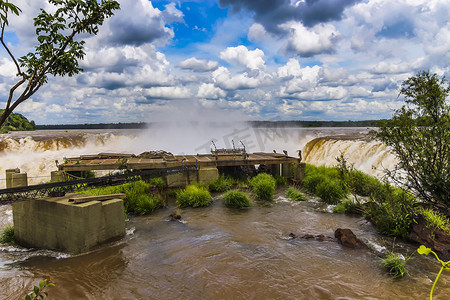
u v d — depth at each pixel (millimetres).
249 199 11773
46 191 8125
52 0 4410
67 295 5469
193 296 5379
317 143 25453
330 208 11367
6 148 25891
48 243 7809
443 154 8125
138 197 11391
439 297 5234
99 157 15461
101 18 4844
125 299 5332
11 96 4062
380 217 8867
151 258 6996
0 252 7777
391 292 5445
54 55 4543
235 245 7742
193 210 11203
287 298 5270
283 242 7941
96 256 7121
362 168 17906
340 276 6066
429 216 7863
